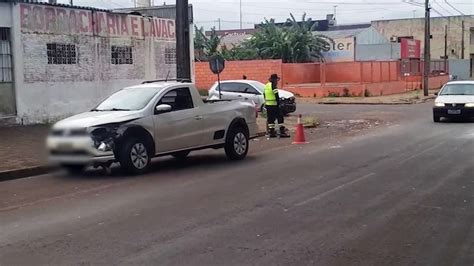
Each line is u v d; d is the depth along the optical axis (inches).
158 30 978.1
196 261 224.7
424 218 289.1
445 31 2866.6
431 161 479.5
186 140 477.4
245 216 296.7
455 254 231.8
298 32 2058.3
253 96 951.0
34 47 757.9
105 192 371.6
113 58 886.4
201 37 2144.4
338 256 229.9
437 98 895.7
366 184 379.9
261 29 2187.5
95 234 267.0
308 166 464.4
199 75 1686.8
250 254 233.0
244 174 431.2
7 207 335.0
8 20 724.7
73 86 816.3
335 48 2240.4
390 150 559.5
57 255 235.9
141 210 314.3
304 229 270.2
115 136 426.6
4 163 478.9
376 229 269.3
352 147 594.2
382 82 1717.5
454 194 346.0
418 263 221.1
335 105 1355.8
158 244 248.5
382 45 2300.7
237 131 520.1
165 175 435.8
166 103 470.0
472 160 482.3
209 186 383.2
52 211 319.3
